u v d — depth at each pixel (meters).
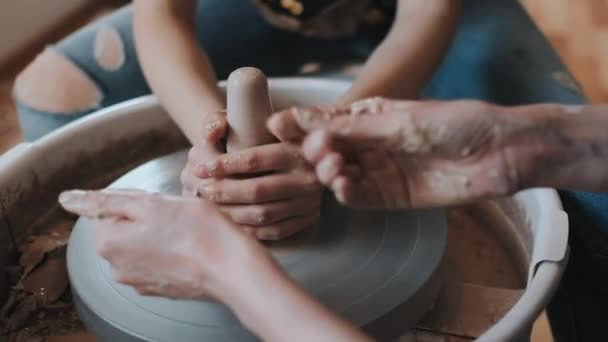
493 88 1.37
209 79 1.02
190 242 0.60
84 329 0.89
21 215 1.01
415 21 1.09
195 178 0.79
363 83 0.99
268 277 0.57
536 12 2.93
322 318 0.54
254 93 0.72
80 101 1.35
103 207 0.65
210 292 0.61
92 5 2.69
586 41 2.67
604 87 2.33
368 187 0.60
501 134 0.57
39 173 1.03
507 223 1.04
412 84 1.01
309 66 1.56
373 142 0.58
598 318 1.06
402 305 0.77
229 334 0.73
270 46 1.52
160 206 0.63
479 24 1.48
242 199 0.76
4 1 2.21
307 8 1.45
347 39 1.52
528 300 0.73
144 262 0.62
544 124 0.58
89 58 1.37
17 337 0.88
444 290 0.91
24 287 0.94
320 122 0.58
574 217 1.03
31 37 2.38
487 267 1.00
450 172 0.58
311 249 0.81
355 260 0.81
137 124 1.13
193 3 1.17
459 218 1.10
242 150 0.75
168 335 0.73
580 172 0.60
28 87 1.38
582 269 1.04
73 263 0.84
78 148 1.08
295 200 0.78
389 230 0.86
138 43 1.09
